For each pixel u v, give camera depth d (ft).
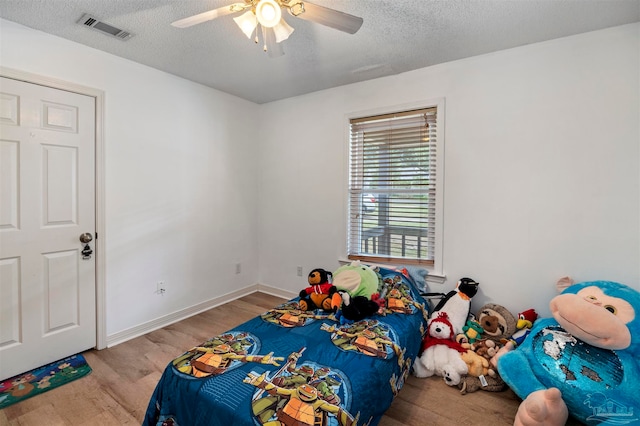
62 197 7.36
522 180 7.56
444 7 5.93
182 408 4.60
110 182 8.15
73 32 6.95
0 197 6.53
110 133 8.11
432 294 8.61
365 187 10.08
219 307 10.94
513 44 7.38
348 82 9.95
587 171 6.87
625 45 6.46
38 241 7.03
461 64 8.22
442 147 8.54
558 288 7.02
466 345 7.19
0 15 6.25
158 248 9.29
